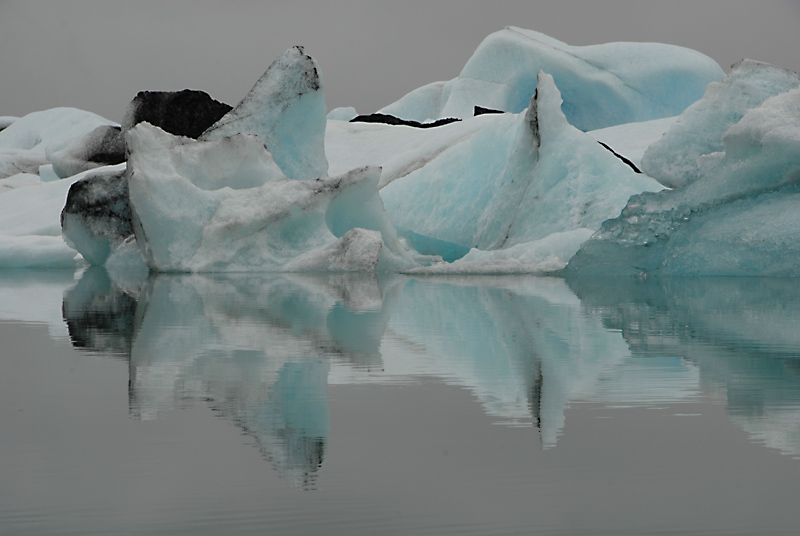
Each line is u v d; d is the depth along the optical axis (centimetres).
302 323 1101
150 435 496
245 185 2542
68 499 387
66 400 596
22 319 1177
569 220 2628
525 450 466
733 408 575
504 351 840
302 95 2966
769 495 392
